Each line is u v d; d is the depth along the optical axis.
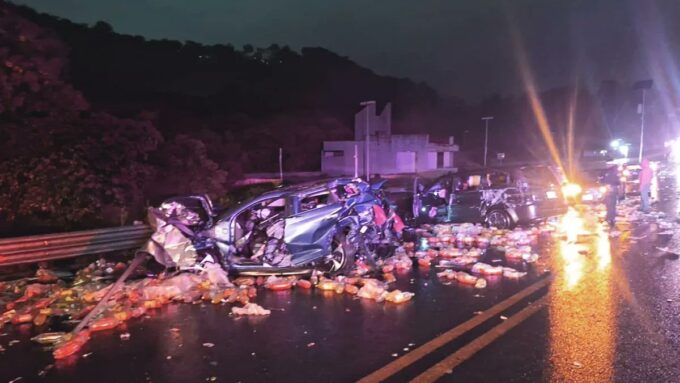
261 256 8.23
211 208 9.08
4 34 13.32
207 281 7.56
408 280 8.12
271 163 50.50
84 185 13.04
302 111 68.69
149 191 17.17
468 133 81.69
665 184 25.97
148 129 15.12
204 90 85.25
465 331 5.70
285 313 6.50
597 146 79.75
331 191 8.54
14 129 12.95
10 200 12.50
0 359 5.19
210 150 40.03
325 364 4.92
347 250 8.27
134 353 5.27
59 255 9.23
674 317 6.03
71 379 4.70
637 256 9.57
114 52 81.44
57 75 14.43
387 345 5.36
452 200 13.53
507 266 8.95
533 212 12.80
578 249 10.34
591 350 5.08
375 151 49.59
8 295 7.34
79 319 6.41
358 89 87.25
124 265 9.18
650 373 4.56
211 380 4.62
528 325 5.83
